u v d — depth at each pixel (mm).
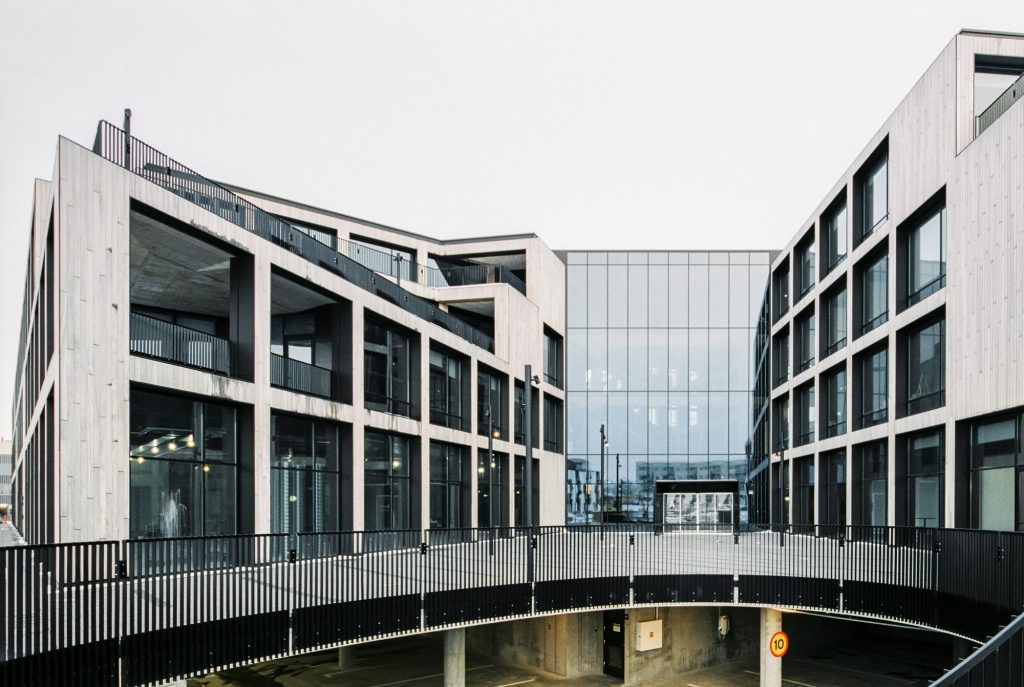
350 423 23516
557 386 45156
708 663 24953
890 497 25328
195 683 22781
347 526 23344
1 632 9656
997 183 19047
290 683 22922
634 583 19406
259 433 19281
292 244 21797
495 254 41000
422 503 27766
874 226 28453
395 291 27500
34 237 21547
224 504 18969
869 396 28719
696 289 46969
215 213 18703
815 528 20172
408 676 23688
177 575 12062
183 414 18062
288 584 13836
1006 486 19188
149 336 19969
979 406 19750
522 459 38344
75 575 10828
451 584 16797
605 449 46062
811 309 36719
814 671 24812
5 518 58750
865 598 18125
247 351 19250
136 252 19234
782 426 42688
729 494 35125
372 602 15336
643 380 46500
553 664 24250
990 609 14352
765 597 19359
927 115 23031
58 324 14070
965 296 20547
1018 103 18141
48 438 17125
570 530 19234
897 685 23234
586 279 47344
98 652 10812
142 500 16953
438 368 30828
